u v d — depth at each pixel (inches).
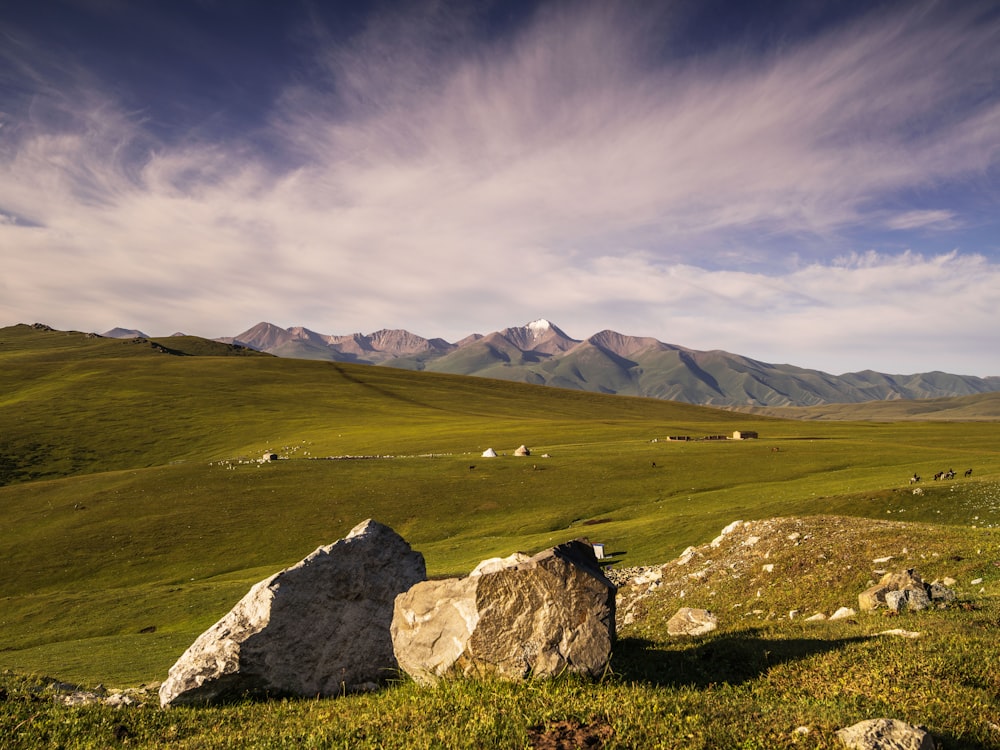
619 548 2170.3
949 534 1176.8
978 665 494.3
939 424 7229.3
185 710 562.6
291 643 623.2
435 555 2422.5
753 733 380.8
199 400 6786.4
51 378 7519.7
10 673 723.4
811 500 2274.9
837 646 580.7
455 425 5974.4
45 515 3041.3
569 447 4628.4
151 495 3292.3
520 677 479.2
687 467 3700.8
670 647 655.8
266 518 3004.4
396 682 598.5
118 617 2015.3
